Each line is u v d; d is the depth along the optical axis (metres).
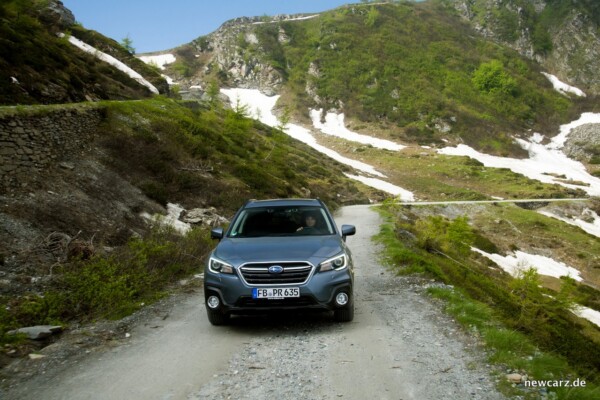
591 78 196.50
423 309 7.11
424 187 92.62
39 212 12.52
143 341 5.65
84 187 16.14
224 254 5.76
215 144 36.16
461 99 166.38
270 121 160.12
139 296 8.39
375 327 5.98
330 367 4.48
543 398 3.75
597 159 134.38
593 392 3.91
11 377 4.47
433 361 4.62
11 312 6.81
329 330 5.86
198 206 21.39
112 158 20.31
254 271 5.45
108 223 14.47
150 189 19.27
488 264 38.19
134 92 45.59
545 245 56.06
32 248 10.20
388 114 157.75
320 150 130.00
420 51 194.88
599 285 47.56
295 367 4.51
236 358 4.84
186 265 11.39
